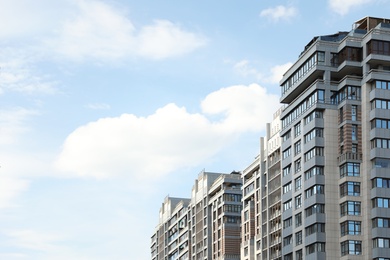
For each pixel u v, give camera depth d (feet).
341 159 489.67
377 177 471.62
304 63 526.16
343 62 499.10
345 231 477.36
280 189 573.74
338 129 499.92
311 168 499.51
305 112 515.91
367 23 515.91
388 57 486.79
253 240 634.02
